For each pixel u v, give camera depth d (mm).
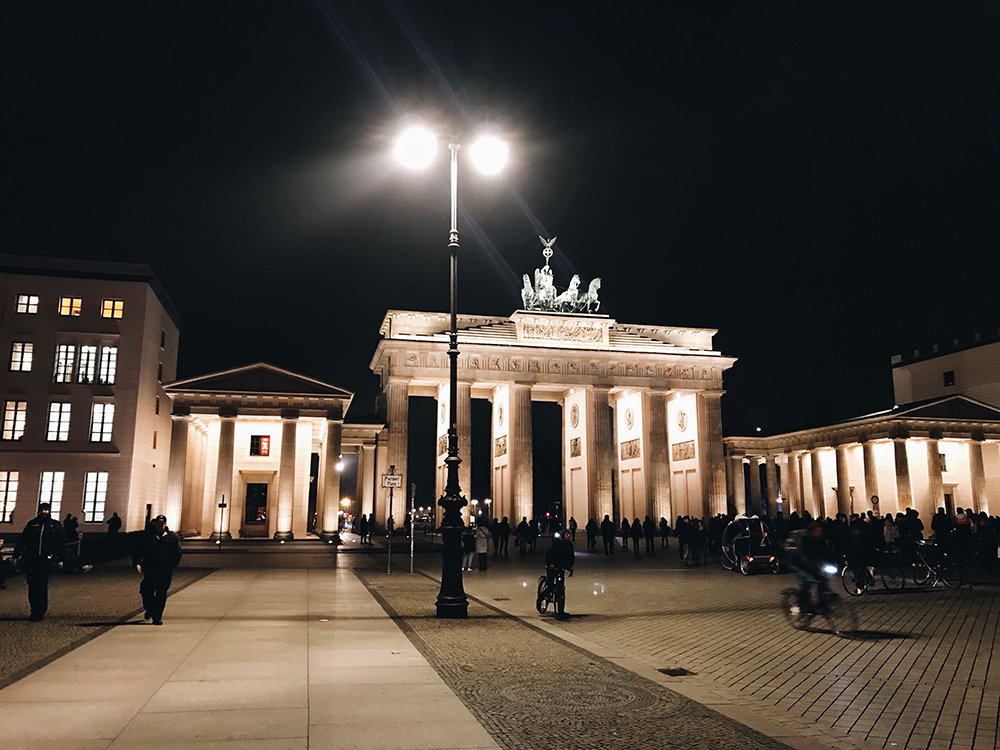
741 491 104375
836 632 18844
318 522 70750
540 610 22203
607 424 91438
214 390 64125
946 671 14172
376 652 15094
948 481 87562
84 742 9109
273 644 15922
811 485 98438
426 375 87125
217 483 63594
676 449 100500
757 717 10672
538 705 11094
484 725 10000
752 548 37156
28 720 10062
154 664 13758
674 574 37094
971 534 37688
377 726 9883
